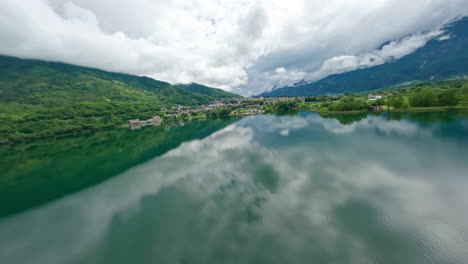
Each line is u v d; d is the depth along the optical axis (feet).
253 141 211.61
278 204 82.74
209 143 229.04
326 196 85.71
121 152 229.04
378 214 70.79
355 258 52.37
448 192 83.15
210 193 100.94
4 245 76.13
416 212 70.69
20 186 144.56
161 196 104.27
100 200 108.06
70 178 152.35
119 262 61.57
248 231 67.56
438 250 53.47
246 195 94.27
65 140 378.12
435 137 158.20
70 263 63.57
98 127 515.50
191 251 61.62
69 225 86.84
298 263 52.11
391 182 94.99
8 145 365.81
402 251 53.67
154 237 71.05
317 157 136.67
